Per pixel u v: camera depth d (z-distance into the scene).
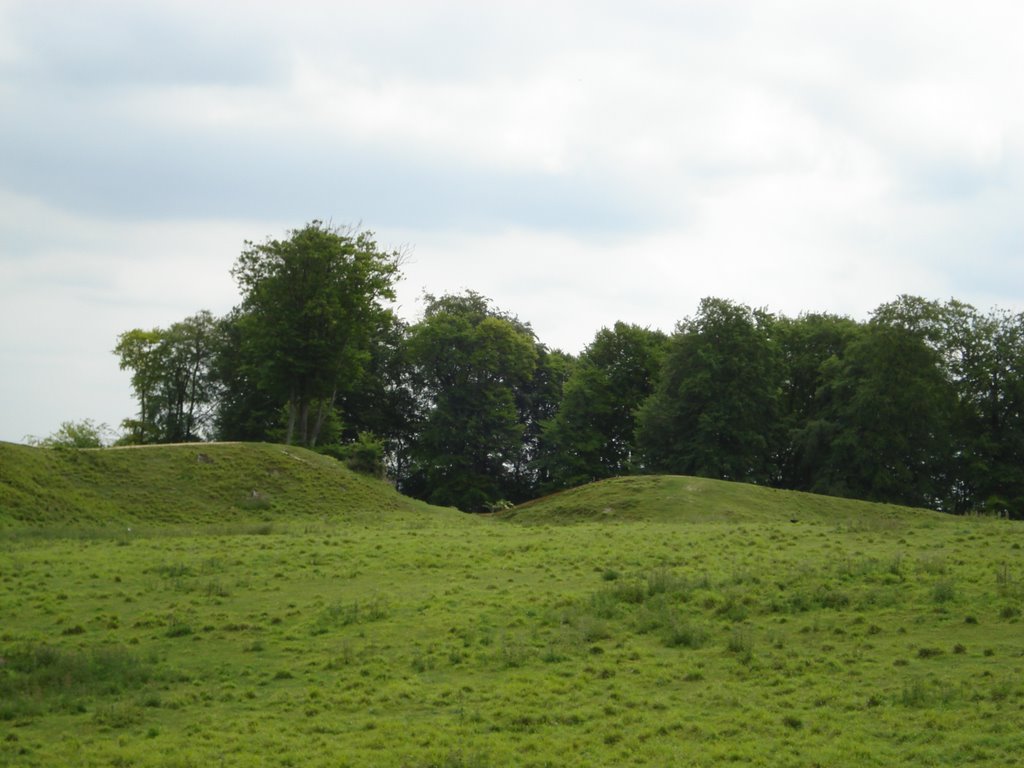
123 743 17.08
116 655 21.67
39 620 24.89
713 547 33.25
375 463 68.88
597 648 21.78
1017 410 78.75
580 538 36.81
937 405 76.75
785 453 87.00
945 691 17.73
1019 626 21.55
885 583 25.78
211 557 33.06
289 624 24.55
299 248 73.81
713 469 78.19
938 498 77.81
